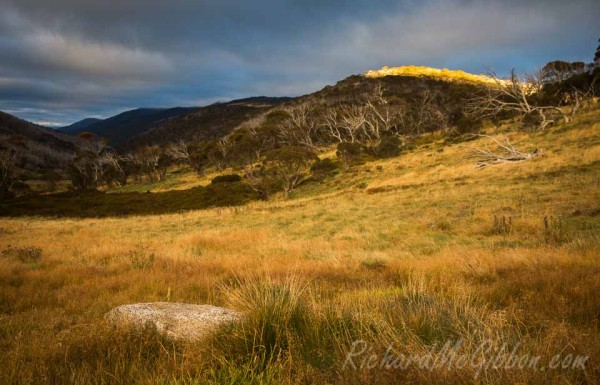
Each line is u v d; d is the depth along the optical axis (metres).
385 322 3.27
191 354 3.04
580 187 18.86
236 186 53.06
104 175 87.62
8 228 26.53
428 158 43.34
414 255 11.78
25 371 2.91
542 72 53.44
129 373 2.89
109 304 6.39
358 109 80.12
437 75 195.62
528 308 4.47
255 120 134.38
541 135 38.75
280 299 3.82
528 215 15.20
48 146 194.75
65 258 13.46
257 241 16.80
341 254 12.31
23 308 6.56
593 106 46.50
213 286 7.50
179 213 37.38
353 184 41.19
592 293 4.71
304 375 2.59
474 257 8.84
